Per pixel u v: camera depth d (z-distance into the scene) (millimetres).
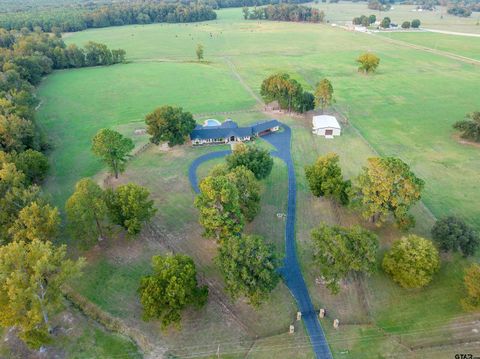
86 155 108500
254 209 73625
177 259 57594
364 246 57375
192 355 51969
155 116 105438
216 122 125438
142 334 54812
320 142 115125
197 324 56375
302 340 54031
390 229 76062
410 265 58562
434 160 103250
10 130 96812
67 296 61719
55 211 65188
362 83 175000
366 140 116188
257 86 171750
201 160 104688
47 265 51094
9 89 142875
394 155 106250
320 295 61531
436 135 119062
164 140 105438
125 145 92312
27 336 48438
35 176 90500
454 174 95938
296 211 82750
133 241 73438
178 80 183375
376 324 56344
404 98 154250
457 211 81562
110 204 70188
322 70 197750
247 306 59500
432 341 53500
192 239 74188
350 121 131625
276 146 112562
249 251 55906
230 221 64938
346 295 61469
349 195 74062
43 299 50438
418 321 56656
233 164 85375
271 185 92500
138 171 99375
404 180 68812
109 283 63781
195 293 55781
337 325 56031
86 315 58594
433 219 79000
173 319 52281
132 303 60062
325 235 59469
